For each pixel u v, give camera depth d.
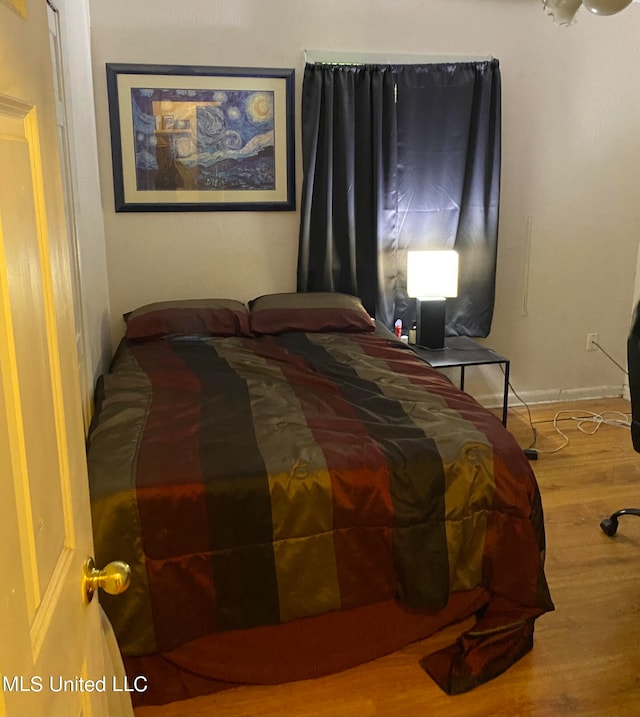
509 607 2.04
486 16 3.57
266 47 3.42
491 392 4.11
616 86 3.80
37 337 0.78
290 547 1.85
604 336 4.18
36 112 0.81
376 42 3.50
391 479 1.92
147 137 3.40
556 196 3.89
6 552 0.65
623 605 2.27
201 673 1.87
